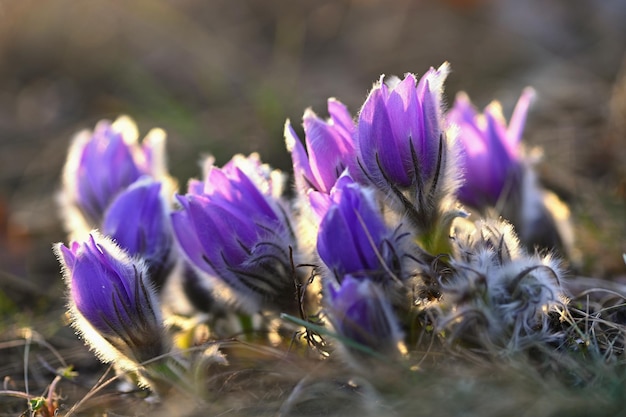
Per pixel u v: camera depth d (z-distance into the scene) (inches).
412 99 26.4
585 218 33.4
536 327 26.6
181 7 55.0
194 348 27.2
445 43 51.3
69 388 29.4
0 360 30.9
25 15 54.7
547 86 44.0
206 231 27.1
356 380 26.4
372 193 26.1
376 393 26.0
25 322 32.4
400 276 26.3
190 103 47.4
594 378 25.8
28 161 44.3
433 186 26.6
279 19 55.1
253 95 45.0
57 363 30.5
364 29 54.0
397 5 55.1
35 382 29.9
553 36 50.7
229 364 28.1
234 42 52.9
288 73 48.0
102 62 53.1
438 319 26.4
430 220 26.8
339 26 54.6
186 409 27.1
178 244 27.7
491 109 30.5
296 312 27.7
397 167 26.5
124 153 30.9
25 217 38.6
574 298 28.3
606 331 27.4
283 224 27.4
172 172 39.3
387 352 25.8
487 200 30.1
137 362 27.2
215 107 46.0
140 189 28.7
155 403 27.5
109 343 27.1
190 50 52.3
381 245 26.1
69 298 27.5
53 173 42.9
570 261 30.8
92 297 26.7
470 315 26.0
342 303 25.7
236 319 29.2
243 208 27.2
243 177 27.3
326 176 26.9
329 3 55.7
